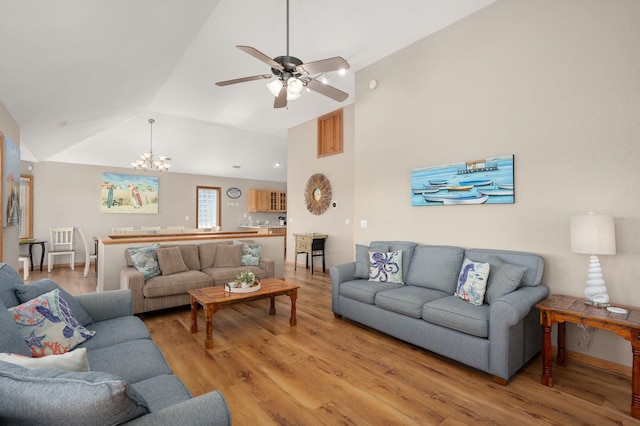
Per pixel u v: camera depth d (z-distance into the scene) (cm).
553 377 232
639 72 232
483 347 226
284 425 176
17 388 75
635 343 185
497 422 181
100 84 354
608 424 180
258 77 287
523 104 288
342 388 214
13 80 265
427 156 361
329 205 619
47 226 685
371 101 424
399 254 344
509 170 293
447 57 342
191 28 320
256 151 853
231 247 447
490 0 304
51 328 166
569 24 262
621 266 237
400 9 314
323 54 396
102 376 77
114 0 216
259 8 307
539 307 224
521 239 287
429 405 196
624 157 238
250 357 258
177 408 89
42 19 201
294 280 550
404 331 279
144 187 816
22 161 654
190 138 728
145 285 347
